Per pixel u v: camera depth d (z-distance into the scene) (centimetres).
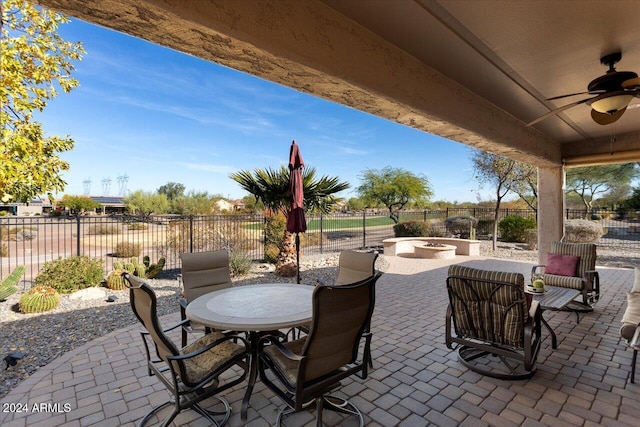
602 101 316
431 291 616
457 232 1377
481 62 310
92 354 339
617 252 1102
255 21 189
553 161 645
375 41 266
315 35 221
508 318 276
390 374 296
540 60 304
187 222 853
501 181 1162
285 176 693
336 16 236
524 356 276
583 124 536
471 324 301
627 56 293
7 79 510
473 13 230
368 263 342
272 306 266
